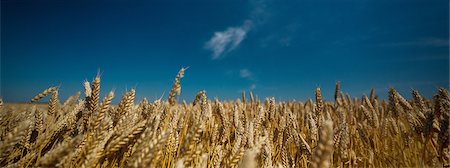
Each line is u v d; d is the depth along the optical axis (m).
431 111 0.59
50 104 0.63
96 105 0.47
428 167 0.57
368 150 0.78
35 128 0.57
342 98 1.17
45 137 0.48
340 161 0.59
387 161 0.74
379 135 0.83
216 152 0.56
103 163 0.41
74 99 0.81
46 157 0.29
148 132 0.29
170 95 0.61
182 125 0.61
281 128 0.76
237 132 0.60
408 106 0.79
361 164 0.80
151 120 0.46
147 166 0.26
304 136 0.78
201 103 0.78
